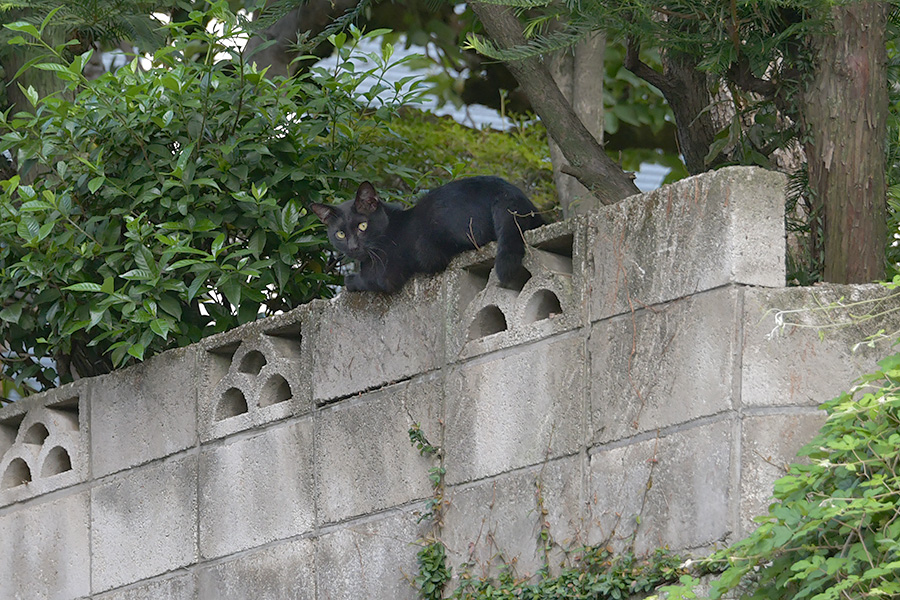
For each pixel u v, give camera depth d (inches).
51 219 622.8
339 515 542.6
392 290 535.2
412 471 518.3
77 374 720.3
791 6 496.4
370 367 541.6
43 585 651.5
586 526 450.0
